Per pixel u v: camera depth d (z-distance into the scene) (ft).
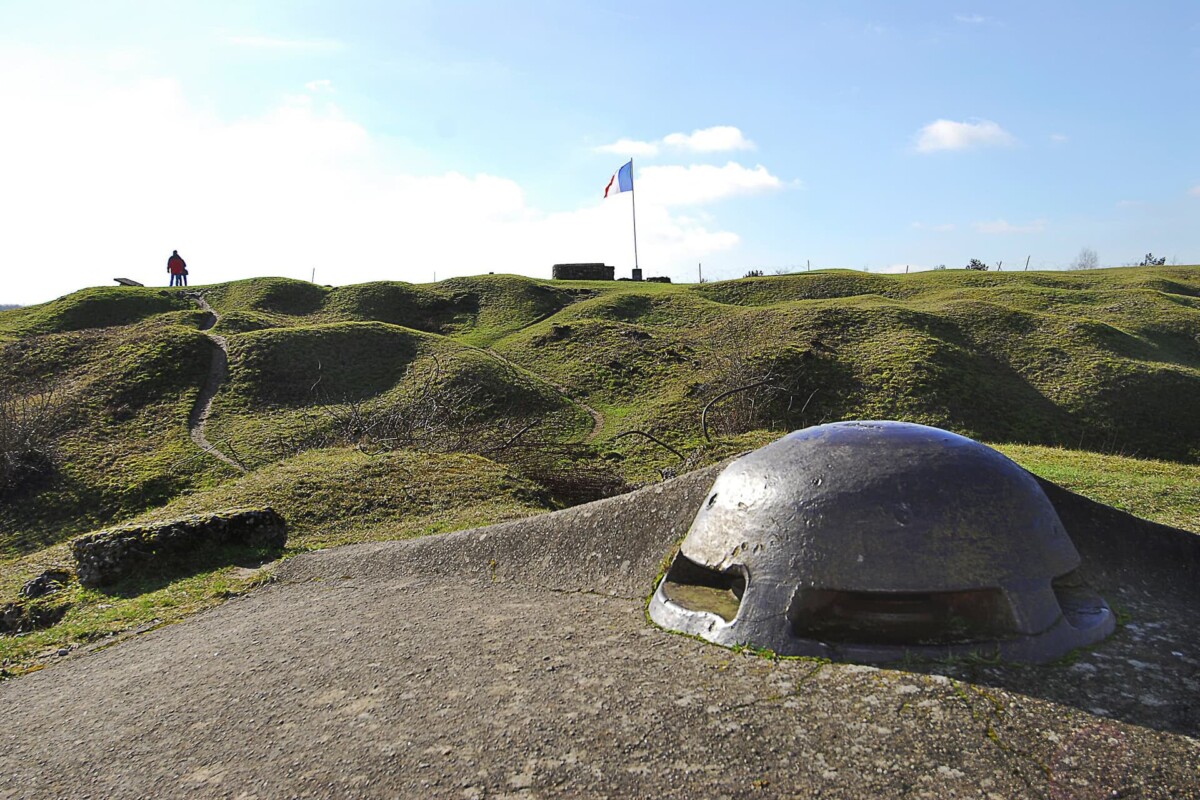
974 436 53.93
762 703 8.17
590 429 60.75
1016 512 9.54
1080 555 11.10
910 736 7.43
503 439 50.14
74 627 17.17
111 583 20.56
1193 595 10.73
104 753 9.43
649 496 13.87
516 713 8.59
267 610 15.80
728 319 85.56
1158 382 62.34
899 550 9.13
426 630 12.05
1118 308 84.84
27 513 45.98
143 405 62.39
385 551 17.80
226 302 98.63
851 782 6.90
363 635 12.30
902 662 8.61
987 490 9.57
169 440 56.08
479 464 33.27
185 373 67.72
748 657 9.18
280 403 64.08
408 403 61.67
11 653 15.92
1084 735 7.32
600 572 13.43
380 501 28.35
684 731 7.82
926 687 8.13
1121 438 56.18
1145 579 10.94
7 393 64.18
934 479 9.57
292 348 72.64
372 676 10.34
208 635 14.51
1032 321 75.20
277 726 9.27
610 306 95.30
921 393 58.95
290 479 30.68
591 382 71.82
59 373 69.10
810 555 9.43
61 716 11.27
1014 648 8.68
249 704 10.11
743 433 46.80
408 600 14.24
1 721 11.58
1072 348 68.80
